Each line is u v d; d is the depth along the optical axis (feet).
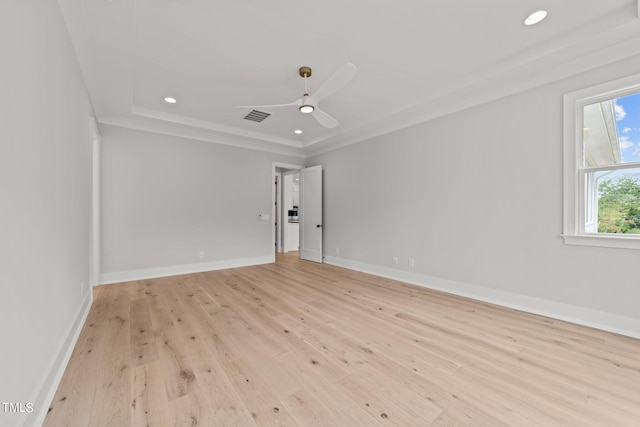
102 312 9.20
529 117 9.16
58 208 5.62
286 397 4.99
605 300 7.77
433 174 12.12
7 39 3.42
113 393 5.04
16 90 3.67
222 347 6.83
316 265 17.76
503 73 8.80
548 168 8.77
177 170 14.87
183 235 15.10
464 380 5.49
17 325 3.60
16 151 3.66
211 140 16.03
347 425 4.32
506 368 5.90
